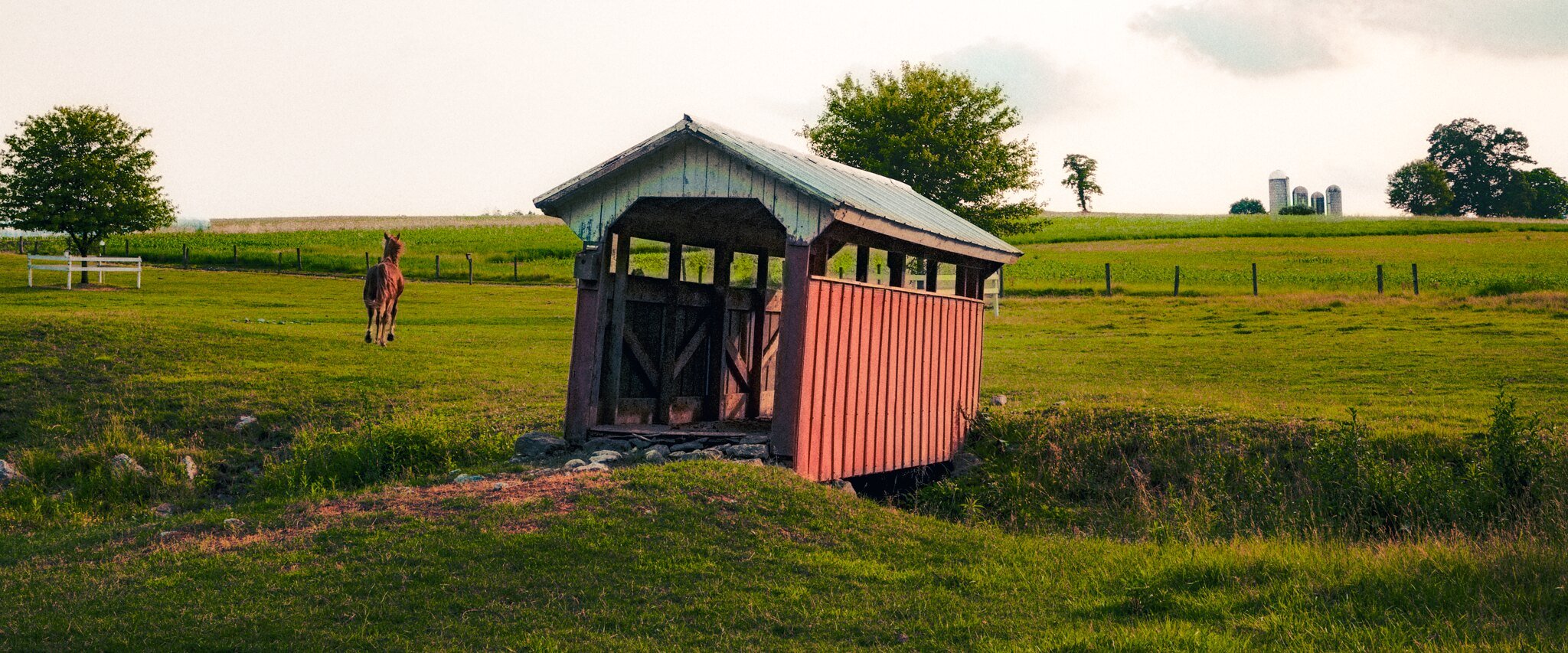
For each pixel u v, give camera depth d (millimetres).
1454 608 6930
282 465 12930
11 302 30250
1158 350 25047
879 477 13586
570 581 7344
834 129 54719
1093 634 6430
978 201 52500
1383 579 7523
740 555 8039
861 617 6895
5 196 40469
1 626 6465
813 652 6293
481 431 14172
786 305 11000
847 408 11945
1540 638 6168
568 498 9086
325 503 9586
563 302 39344
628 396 12828
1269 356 23234
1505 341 23750
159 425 15016
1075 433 15117
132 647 6152
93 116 41594
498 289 45438
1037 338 28141
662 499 9047
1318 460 12812
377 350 21562
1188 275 50625
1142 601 7305
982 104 54125
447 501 9094
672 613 6844
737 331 14539
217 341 20406
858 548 8531
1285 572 7871
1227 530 11727
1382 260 58125
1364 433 13727
